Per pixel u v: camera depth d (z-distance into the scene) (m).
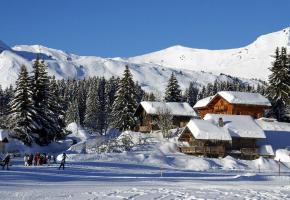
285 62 104.25
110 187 33.16
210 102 107.19
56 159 69.56
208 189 32.97
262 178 49.59
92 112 135.38
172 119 98.12
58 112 98.31
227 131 79.88
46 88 87.31
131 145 82.75
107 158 68.75
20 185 32.97
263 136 82.06
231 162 70.12
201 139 78.12
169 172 54.03
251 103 100.81
